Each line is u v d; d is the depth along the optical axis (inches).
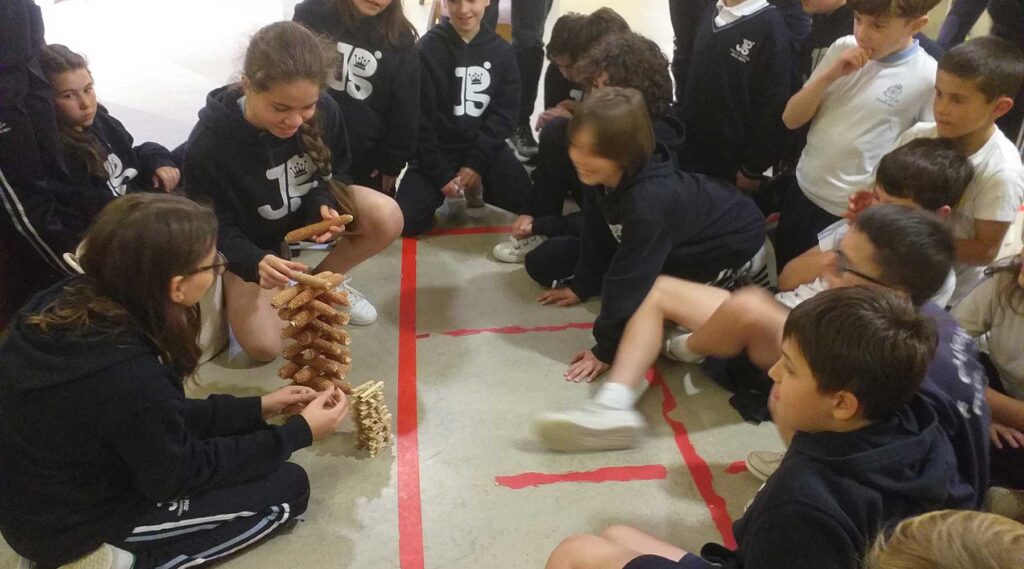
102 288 45.8
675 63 113.3
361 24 91.0
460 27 97.3
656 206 71.3
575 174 94.8
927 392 43.6
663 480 64.4
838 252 57.5
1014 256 60.8
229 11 183.9
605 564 47.0
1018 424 58.9
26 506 47.5
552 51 104.9
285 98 63.9
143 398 45.6
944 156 62.6
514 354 79.0
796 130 95.8
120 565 50.7
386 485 62.9
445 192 101.9
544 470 64.9
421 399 72.3
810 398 40.4
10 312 75.4
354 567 55.9
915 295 51.3
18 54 65.3
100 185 76.5
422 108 98.7
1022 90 92.4
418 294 88.4
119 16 174.9
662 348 78.2
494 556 57.1
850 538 36.6
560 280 89.6
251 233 76.2
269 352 75.5
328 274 61.9
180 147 91.3
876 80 78.8
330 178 76.9
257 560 56.1
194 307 51.1
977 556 23.1
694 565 44.4
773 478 40.9
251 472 54.4
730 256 80.4
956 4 104.3
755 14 88.1
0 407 45.3
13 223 70.9
